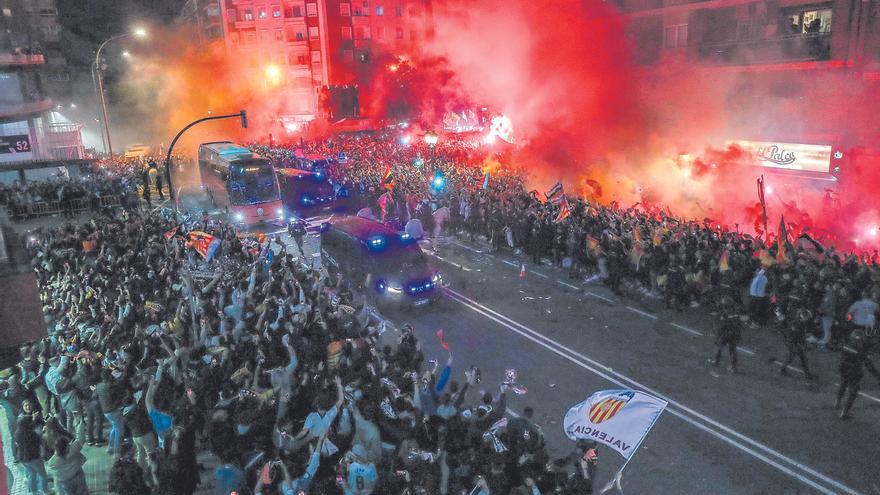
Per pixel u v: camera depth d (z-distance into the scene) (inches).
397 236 780.0
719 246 735.1
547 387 541.3
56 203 1364.4
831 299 580.7
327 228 890.7
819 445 435.2
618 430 299.9
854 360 450.0
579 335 653.9
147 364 452.8
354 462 301.0
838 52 1120.8
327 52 3378.4
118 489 302.5
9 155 1589.6
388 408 358.0
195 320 530.3
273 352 439.5
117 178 1489.9
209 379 400.5
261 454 327.9
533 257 931.3
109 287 653.9
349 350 461.1
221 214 1341.0
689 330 650.8
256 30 3494.1
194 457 345.1
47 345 490.0
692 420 475.8
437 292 752.3
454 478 314.7
